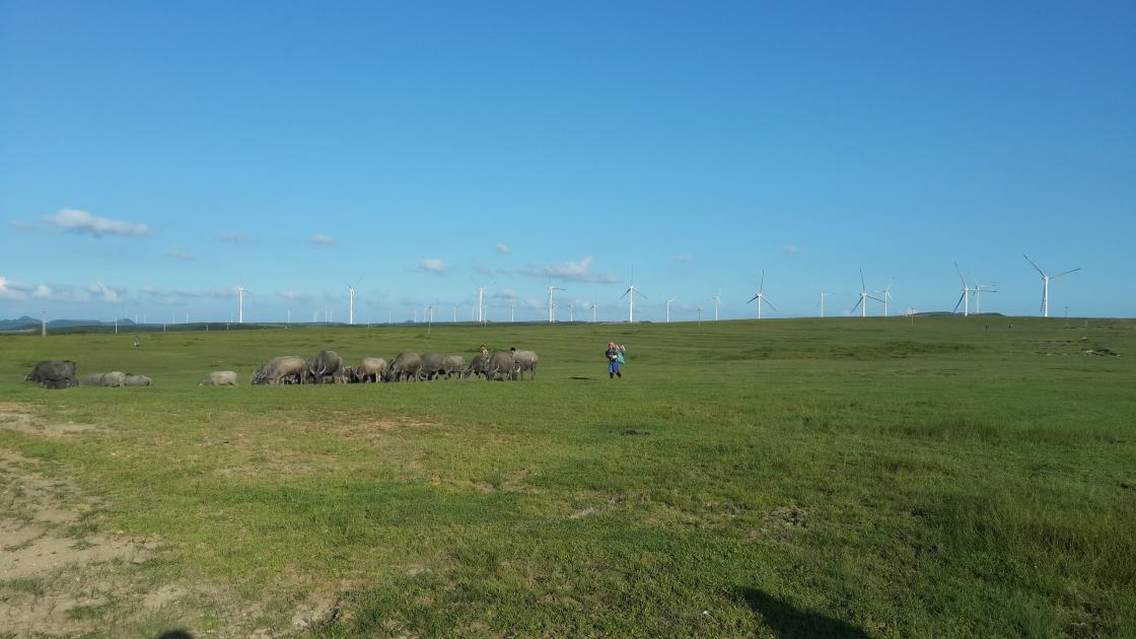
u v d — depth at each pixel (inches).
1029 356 2593.5
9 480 549.6
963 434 742.5
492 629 295.1
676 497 498.0
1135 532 385.4
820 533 415.5
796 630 291.6
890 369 1879.9
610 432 781.3
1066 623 298.4
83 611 322.0
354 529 424.8
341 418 873.5
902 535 409.7
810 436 743.7
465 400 1065.5
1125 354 2652.6
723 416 898.7
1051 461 613.9
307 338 3747.5
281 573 362.3
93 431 746.8
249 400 1039.0
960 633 286.7
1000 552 374.6
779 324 5482.3
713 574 348.5
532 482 551.2
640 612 308.2
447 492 524.7
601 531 421.1
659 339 3794.3
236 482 549.0
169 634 299.6
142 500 497.0
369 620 305.6
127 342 3366.1
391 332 4392.2
